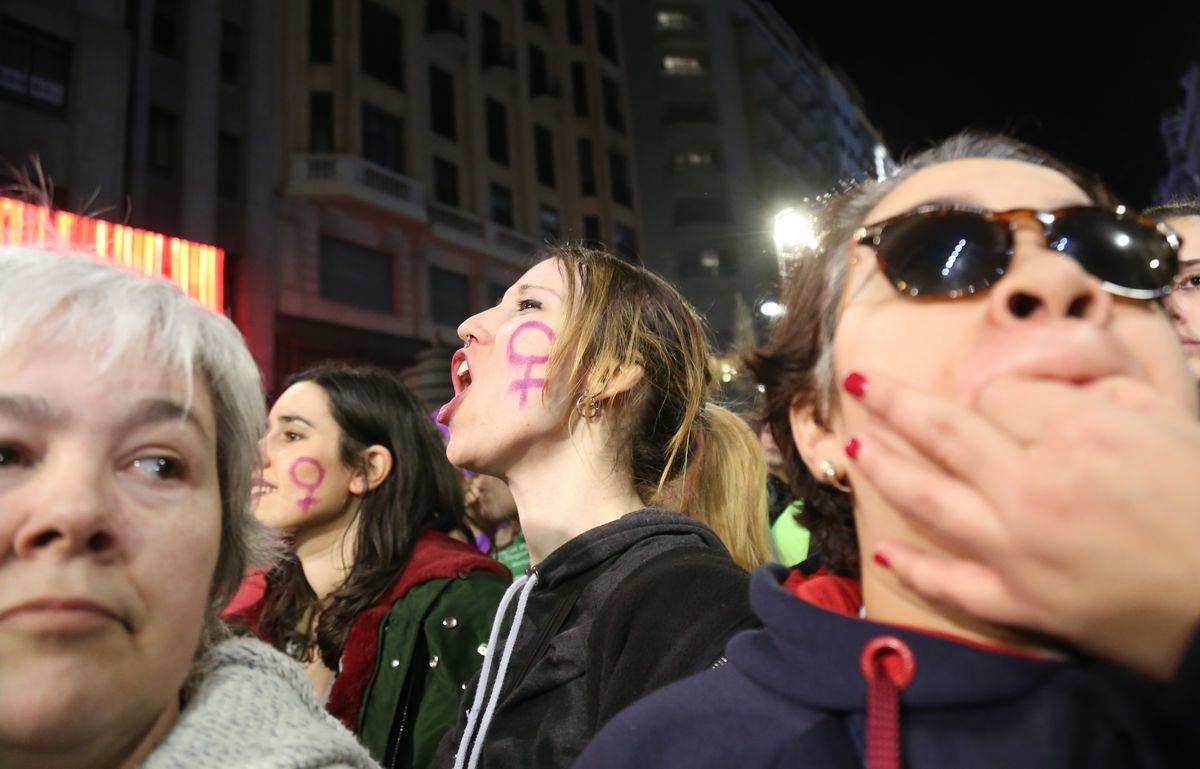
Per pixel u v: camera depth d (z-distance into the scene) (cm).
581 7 2800
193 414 89
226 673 100
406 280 1844
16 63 1243
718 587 118
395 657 194
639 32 3288
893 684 72
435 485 242
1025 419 62
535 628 142
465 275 2019
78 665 74
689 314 173
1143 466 56
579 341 153
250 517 108
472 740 138
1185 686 55
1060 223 74
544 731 124
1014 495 59
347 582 216
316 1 1825
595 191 2644
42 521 74
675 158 3153
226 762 87
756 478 172
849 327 81
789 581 120
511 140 2295
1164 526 55
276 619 231
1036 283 69
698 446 168
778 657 82
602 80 2839
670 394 161
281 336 1598
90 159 1291
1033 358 66
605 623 124
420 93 1986
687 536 139
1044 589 60
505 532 357
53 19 1283
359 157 1775
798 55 4222
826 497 104
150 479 84
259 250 1570
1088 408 60
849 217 98
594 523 150
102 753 82
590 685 122
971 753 67
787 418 106
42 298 82
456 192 2058
